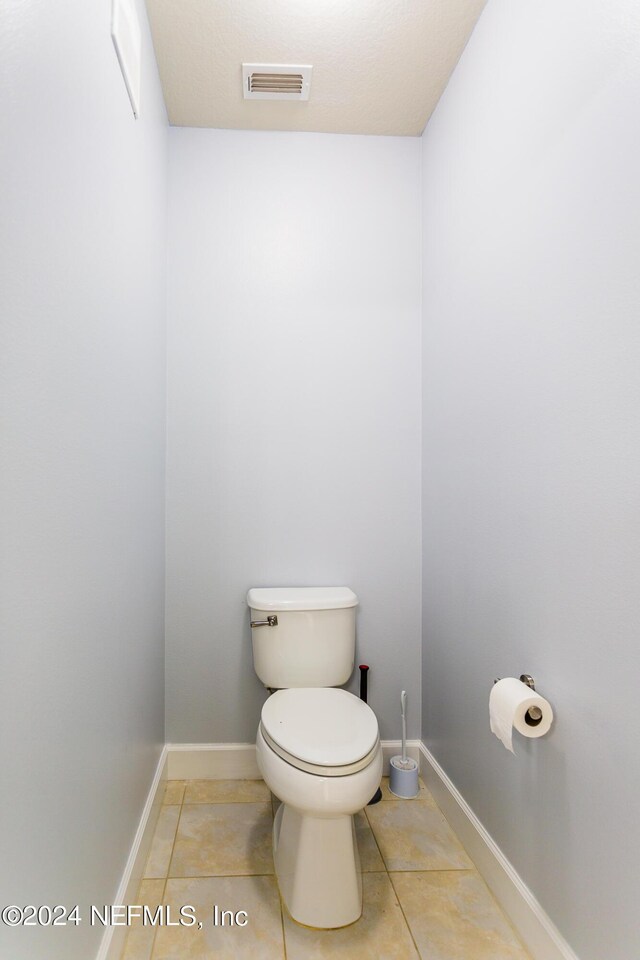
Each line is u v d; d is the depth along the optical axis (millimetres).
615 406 940
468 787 1596
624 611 920
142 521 1503
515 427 1310
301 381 2035
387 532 2064
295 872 1339
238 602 2002
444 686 1810
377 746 1365
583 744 1034
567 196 1084
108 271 1098
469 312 1600
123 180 1227
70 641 874
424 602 2037
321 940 1259
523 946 1240
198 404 1987
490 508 1451
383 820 1741
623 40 915
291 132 2041
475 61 1551
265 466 2018
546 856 1161
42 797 755
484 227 1490
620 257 924
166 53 1647
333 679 1852
